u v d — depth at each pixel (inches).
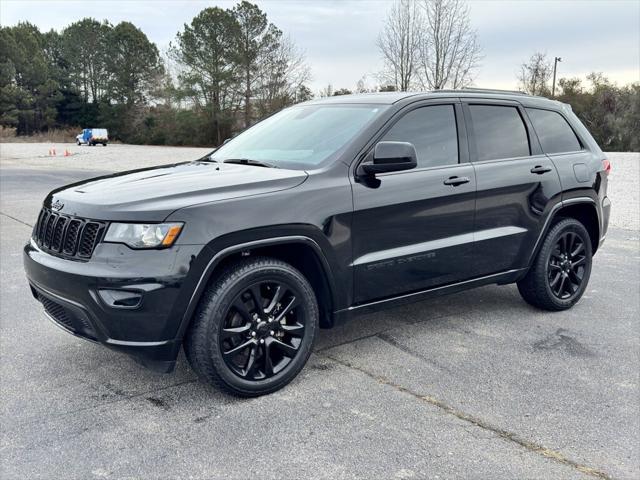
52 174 792.9
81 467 107.6
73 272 122.5
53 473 105.7
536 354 162.4
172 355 124.9
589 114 1911.9
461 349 165.6
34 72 3216.0
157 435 118.9
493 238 173.8
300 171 143.3
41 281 132.7
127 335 121.0
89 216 124.7
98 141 2204.7
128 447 114.3
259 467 107.6
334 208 139.9
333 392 138.3
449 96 171.5
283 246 139.8
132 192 129.4
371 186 147.1
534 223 185.0
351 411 129.0
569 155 199.0
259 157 161.5
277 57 2293.3
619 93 1884.8
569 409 130.7
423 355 161.0
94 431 120.3
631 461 110.7
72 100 3297.2
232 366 131.3
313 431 120.4
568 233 196.5
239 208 127.4
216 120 2397.9
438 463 109.0
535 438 118.3
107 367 152.4
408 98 162.6
